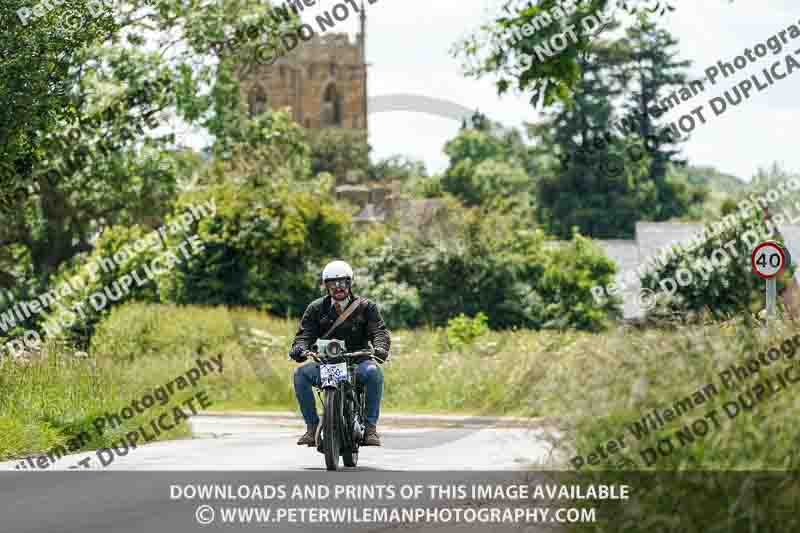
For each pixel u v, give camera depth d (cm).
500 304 12569
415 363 7162
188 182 10825
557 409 2128
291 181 11269
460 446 4069
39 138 4897
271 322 9350
